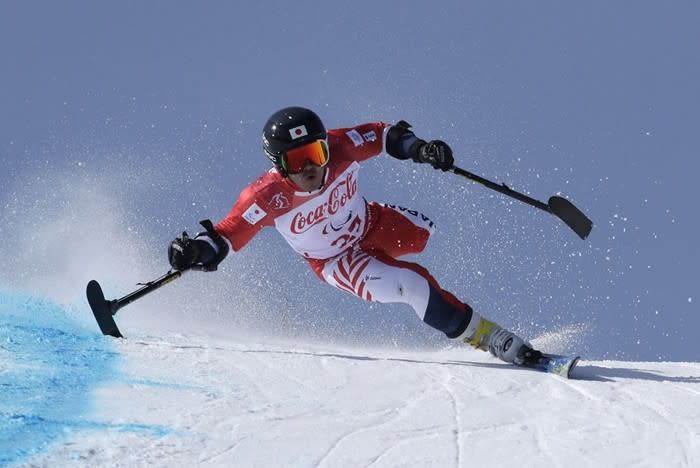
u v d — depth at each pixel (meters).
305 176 11.27
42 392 8.38
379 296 11.87
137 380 9.08
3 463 6.66
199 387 9.03
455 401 9.05
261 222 11.55
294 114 11.20
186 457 7.09
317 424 8.07
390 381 9.77
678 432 8.15
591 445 7.77
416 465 7.22
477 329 11.62
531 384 9.96
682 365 11.86
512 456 7.47
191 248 11.32
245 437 7.61
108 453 7.04
